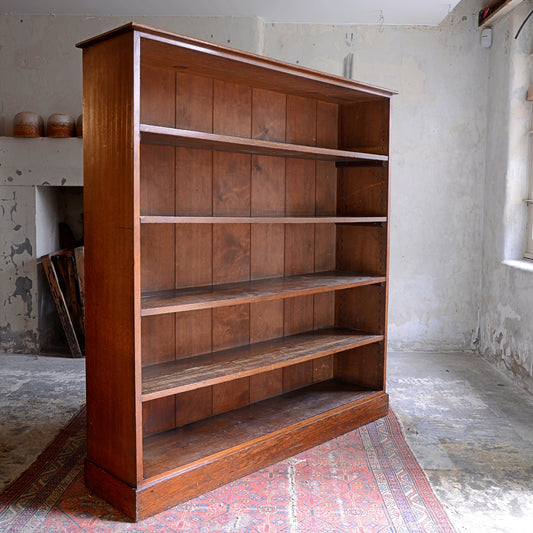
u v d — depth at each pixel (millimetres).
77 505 2596
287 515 2541
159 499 2545
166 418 3105
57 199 5625
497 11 4707
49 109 5266
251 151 3264
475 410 3879
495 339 4938
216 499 2680
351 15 4934
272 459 3051
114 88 2420
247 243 3463
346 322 3973
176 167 3053
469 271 5348
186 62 2779
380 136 3674
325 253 3947
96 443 2701
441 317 5398
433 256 5344
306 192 3758
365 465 3043
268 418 3277
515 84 4699
